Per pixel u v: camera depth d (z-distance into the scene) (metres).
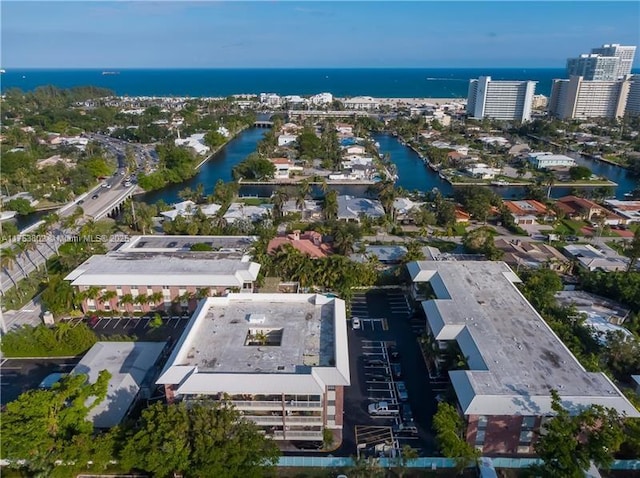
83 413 61.16
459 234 145.00
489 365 68.94
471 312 83.25
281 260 109.31
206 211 157.88
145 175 197.75
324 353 69.81
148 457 54.84
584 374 67.25
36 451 56.69
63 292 95.81
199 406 58.62
